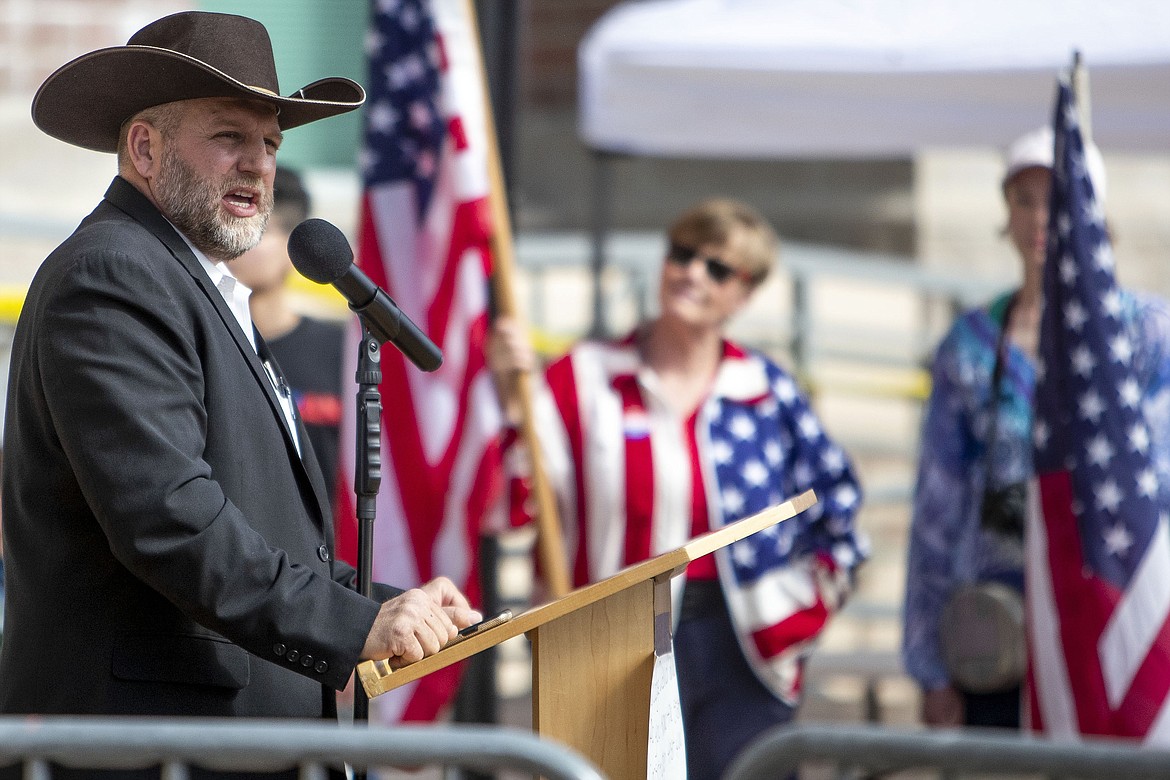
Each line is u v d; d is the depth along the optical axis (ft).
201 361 19.25
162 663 18.70
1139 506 29.58
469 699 35.55
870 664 44.98
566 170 63.72
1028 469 32.35
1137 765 14.10
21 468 19.13
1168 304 32.63
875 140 44.45
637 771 18.40
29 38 53.06
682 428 33.83
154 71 19.45
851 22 43.01
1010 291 34.37
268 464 19.63
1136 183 62.95
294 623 18.06
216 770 18.43
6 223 45.27
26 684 18.71
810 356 55.67
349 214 55.72
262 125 20.42
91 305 18.38
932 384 34.14
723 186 63.77
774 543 33.50
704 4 44.68
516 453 34.14
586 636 18.28
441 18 34.24
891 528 58.49
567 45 63.98
